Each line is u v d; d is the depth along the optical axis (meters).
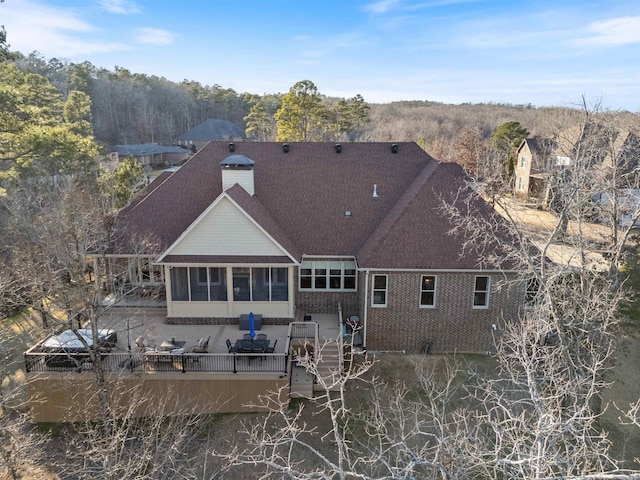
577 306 17.56
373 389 17.88
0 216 24.50
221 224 20.00
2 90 26.08
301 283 22.52
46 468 14.67
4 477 13.08
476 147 51.66
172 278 20.61
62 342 16.69
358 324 21.12
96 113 103.00
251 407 16.78
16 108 27.67
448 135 93.38
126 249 21.20
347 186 24.77
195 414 16.58
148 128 112.06
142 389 16.62
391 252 20.03
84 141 34.91
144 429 14.70
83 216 16.83
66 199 24.30
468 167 52.53
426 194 21.39
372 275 20.00
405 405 16.73
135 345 18.52
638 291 23.23
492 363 19.80
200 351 17.50
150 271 22.75
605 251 18.73
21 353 20.97
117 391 16.19
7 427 12.54
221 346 18.69
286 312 20.94
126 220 22.72
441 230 20.55
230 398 16.77
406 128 101.00
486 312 20.36
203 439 15.55
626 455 15.60
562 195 17.08
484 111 125.06
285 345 18.72
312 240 22.56
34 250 20.11
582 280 15.54
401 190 24.70
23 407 17.12
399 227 20.62
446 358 20.22
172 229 22.53
